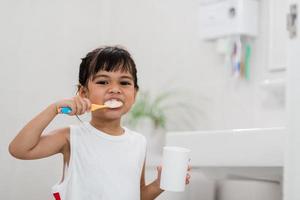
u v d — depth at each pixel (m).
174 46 2.55
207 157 1.76
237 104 2.24
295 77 1.37
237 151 1.65
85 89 1.37
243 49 2.22
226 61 2.23
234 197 1.80
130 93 1.34
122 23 2.73
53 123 2.22
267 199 1.72
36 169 2.19
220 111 2.31
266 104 2.12
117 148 1.32
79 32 2.51
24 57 2.24
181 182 1.31
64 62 2.40
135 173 1.33
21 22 2.25
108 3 2.68
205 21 2.33
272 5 2.14
